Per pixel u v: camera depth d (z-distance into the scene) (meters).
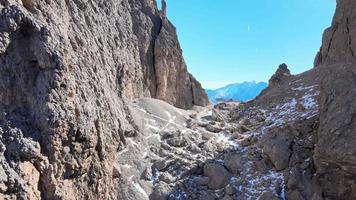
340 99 21.50
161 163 27.47
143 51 40.59
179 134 31.86
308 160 24.14
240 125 34.34
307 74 38.88
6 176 16.47
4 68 18.34
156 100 38.41
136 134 29.83
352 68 23.38
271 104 36.47
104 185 22.73
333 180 21.69
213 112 38.75
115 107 27.72
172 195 24.56
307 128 26.28
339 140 20.31
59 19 22.56
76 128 19.88
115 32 33.75
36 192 17.78
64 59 19.92
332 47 36.78
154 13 44.41
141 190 24.86
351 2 34.06
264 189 23.78
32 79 19.20
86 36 26.08
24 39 19.31
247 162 26.55
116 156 26.50
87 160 21.00
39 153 18.06
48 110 18.69
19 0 20.08
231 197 23.95
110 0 34.75
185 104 46.25
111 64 30.34
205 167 26.73
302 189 22.67
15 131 17.78
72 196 19.77
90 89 23.36
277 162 24.73
